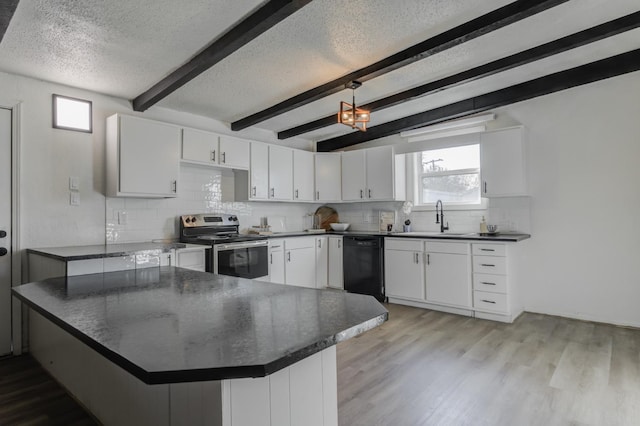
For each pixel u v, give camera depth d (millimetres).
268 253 4312
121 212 3561
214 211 4398
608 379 2354
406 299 4293
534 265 3953
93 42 2500
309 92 3504
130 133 3359
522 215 4020
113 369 1675
